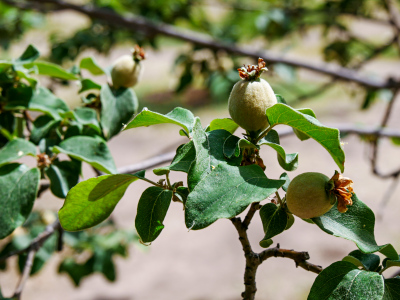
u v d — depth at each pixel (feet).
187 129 1.60
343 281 1.57
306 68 4.87
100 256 3.83
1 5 5.57
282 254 1.68
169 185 1.65
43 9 5.00
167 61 18.75
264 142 1.62
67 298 7.12
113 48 5.16
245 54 4.75
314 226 8.46
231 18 5.92
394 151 10.59
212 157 1.53
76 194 1.65
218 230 8.80
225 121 1.69
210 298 6.99
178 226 8.96
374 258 1.70
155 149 11.71
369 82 4.75
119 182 1.65
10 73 2.20
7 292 7.15
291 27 5.69
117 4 5.16
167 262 7.98
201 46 4.77
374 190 9.14
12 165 1.98
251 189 1.46
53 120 2.17
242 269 7.64
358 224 1.61
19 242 3.30
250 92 1.60
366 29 16.70
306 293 6.83
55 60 4.79
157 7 5.58
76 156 1.99
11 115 2.21
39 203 8.57
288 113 1.53
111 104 2.14
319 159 10.33
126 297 7.17
